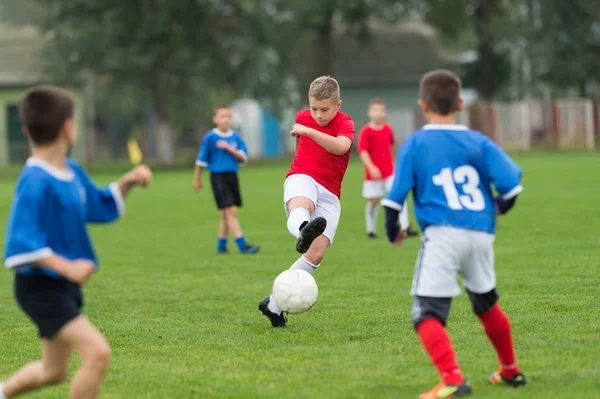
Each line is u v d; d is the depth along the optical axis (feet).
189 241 128.47
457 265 44.60
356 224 143.54
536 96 476.13
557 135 411.95
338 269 93.61
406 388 46.80
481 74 476.95
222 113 112.37
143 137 552.82
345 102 530.68
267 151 525.75
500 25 449.89
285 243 121.19
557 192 185.16
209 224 153.07
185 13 404.77
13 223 37.19
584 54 454.40
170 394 47.01
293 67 474.49
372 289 80.02
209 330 64.13
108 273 97.45
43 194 37.73
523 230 122.31
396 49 536.83
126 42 399.44
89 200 40.73
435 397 43.52
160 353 57.11
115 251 118.62
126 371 52.21
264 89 458.50
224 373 51.24
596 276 82.38
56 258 37.27
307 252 65.36
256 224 148.25
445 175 44.80
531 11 457.27
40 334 38.91
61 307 38.52
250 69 447.01
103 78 485.97
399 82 524.52
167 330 64.54
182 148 548.31
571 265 89.51
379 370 50.78
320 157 65.77
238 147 113.29
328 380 48.88
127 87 446.19
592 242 107.24
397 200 45.11
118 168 410.72
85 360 38.42
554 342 56.24
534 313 65.77
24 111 38.37
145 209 186.91
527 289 76.48
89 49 391.45
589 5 450.30
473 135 45.44
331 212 65.82
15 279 39.19
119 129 559.38
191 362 54.29
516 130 411.95
